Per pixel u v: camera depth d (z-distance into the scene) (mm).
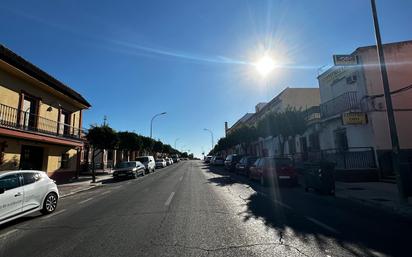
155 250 5457
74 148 25266
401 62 18344
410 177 9523
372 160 17109
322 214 8609
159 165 47312
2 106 16609
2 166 16859
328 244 5668
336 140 21547
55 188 10266
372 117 17469
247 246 5609
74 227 7566
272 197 12109
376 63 18297
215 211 9117
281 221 7695
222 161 49406
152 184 18891
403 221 7664
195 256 5105
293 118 22516
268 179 16281
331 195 12648
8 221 8125
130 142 40219
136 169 26141
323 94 23812
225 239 6094
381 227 7008
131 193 14617
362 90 18469
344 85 20812
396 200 10297
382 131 17312
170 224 7492
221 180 20469
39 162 20953
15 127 16719
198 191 14234
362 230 6723
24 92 18656
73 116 25422
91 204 11562
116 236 6492
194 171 32812
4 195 7887
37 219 8875
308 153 23266
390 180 15758
